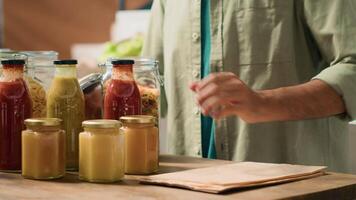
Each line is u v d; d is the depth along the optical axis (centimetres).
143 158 129
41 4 344
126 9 321
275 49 163
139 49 268
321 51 162
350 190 115
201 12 173
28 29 349
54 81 137
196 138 173
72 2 336
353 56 152
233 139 167
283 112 136
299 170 125
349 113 146
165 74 185
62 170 125
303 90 142
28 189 112
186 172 124
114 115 137
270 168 128
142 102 144
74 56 337
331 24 155
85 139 121
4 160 133
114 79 138
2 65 136
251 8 165
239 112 131
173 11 181
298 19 165
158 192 108
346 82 145
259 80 164
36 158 122
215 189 107
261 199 102
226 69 167
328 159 169
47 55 150
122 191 110
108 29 328
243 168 128
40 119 125
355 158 181
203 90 129
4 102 133
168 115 182
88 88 147
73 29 337
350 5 156
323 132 168
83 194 107
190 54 175
